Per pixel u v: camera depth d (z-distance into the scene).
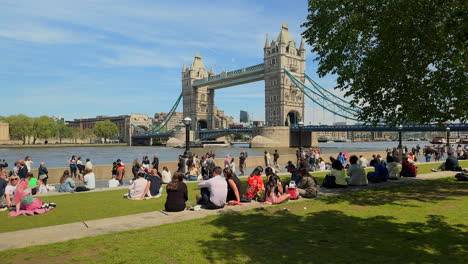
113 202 12.98
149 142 192.12
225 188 10.80
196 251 6.68
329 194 13.28
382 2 13.80
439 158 40.56
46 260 6.23
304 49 152.25
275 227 8.46
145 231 8.19
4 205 11.73
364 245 7.00
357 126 98.44
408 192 13.77
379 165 16.88
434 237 7.52
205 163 23.38
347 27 14.98
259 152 89.00
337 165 15.11
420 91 14.15
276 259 6.23
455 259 6.18
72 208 11.76
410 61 14.55
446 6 12.54
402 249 6.73
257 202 11.72
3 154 95.75
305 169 13.01
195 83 191.12
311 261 6.11
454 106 13.66
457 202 11.56
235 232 8.02
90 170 16.91
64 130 194.25
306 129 115.25
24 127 157.62
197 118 179.75
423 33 12.98
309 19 17.62
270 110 145.75
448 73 14.12
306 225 8.65
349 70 15.28
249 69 159.38
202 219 9.38
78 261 6.17
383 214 9.83
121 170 21.72
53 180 23.55
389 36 14.07
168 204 10.30
